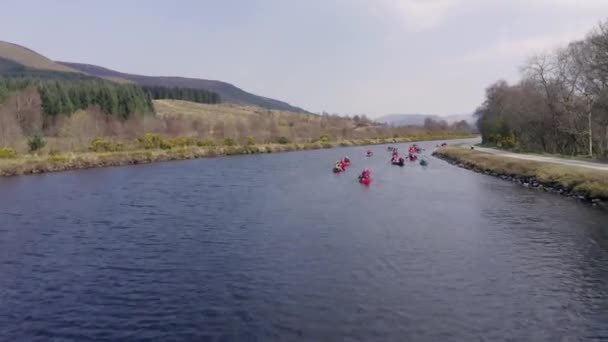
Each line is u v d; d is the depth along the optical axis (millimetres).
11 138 72938
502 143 90625
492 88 120562
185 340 14195
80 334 14633
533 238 25281
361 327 14930
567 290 17891
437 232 26891
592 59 56500
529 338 14188
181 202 36781
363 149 109125
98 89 131500
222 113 194250
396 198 38562
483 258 21969
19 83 134500
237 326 15070
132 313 16125
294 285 18641
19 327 15117
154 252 23250
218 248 23875
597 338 14156
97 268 20875
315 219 30422
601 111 58094
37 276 19875
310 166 66250
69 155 66562
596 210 31891
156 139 85938
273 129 123188
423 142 147750
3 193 41500
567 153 70438
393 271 20219
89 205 35625
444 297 17328
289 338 14219
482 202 36281
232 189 43750
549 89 71500
